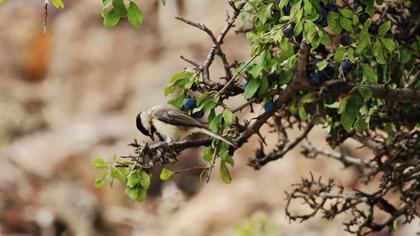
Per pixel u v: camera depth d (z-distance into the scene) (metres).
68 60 27.53
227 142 6.04
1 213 18.81
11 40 28.62
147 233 19.28
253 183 19.27
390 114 7.09
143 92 24.27
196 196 19.94
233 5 6.70
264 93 6.18
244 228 11.35
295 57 5.98
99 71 26.64
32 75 28.03
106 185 20.42
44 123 25.84
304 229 16.86
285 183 18.66
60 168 21.25
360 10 5.96
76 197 19.67
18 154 21.84
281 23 6.12
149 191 20.31
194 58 23.66
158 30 26.31
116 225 19.72
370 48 6.32
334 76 6.09
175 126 6.48
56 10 29.28
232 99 18.20
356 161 8.70
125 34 26.98
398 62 6.79
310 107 6.91
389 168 7.44
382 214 14.84
